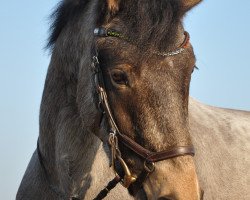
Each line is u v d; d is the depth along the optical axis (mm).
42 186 5074
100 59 4074
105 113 4109
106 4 4070
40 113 4973
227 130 5957
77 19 4586
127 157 3973
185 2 4125
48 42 4984
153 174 3791
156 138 3766
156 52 3836
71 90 4652
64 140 4652
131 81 3838
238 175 5711
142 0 3930
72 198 4648
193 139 5465
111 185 4355
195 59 4020
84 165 4668
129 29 3934
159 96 3777
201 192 3826
